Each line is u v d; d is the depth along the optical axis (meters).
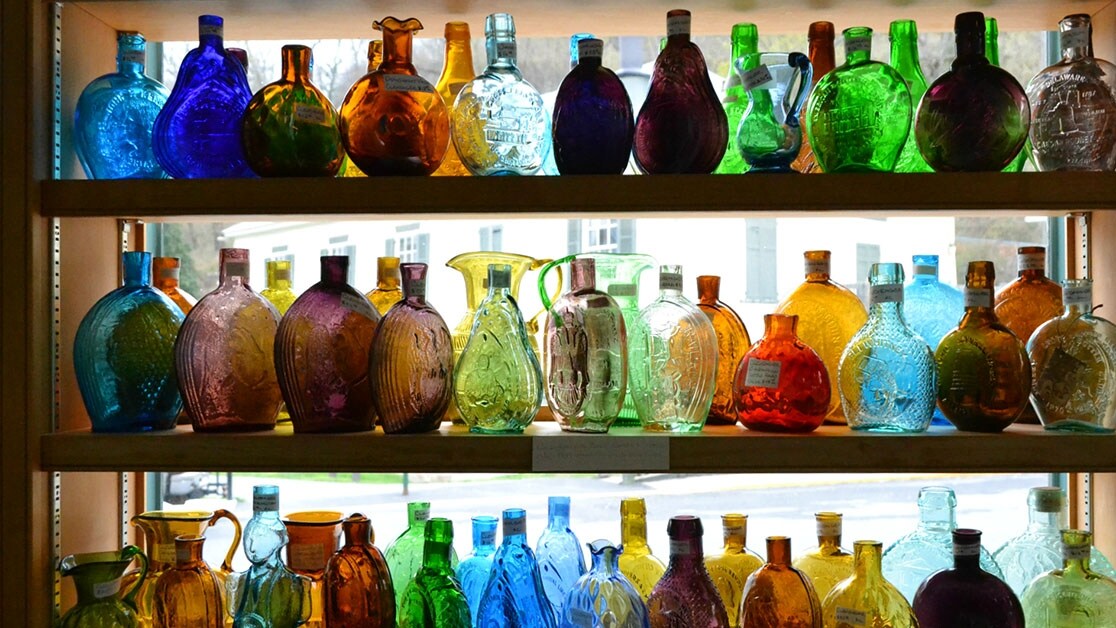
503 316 1.36
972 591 1.25
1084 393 1.30
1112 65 1.41
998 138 1.29
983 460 1.25
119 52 1.48
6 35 1.35
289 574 1.35
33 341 1.33
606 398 1.32
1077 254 1.64
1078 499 1.66
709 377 1.35
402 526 1.94
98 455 1.32
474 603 1.38
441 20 1.60
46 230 1.38
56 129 1.42
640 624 1.22
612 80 1.35
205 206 1.32
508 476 1.94
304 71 1.38
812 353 1.35
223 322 1.38
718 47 1.86
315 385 1.33
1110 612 1.30
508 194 1.30
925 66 1.86
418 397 1.31
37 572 1.34
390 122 1.34
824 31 1.52
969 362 1.31
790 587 1.25
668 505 1.92
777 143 1.37
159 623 1.35
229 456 1.29
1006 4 1.52
